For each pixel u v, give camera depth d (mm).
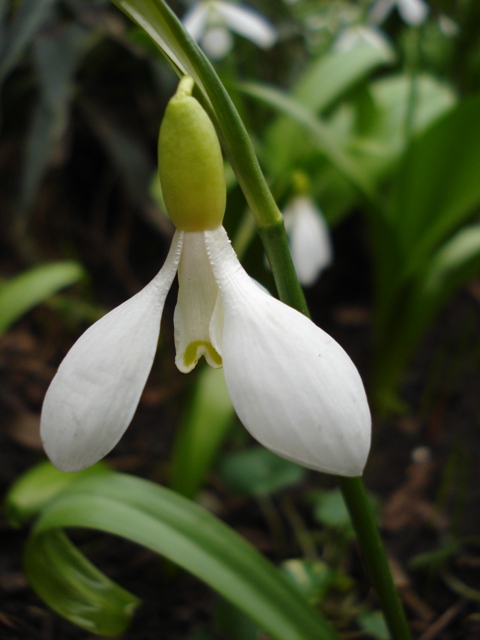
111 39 325
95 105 352
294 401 78
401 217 263
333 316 377
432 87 317
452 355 329
